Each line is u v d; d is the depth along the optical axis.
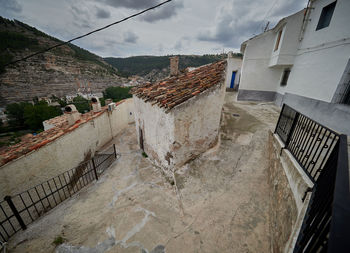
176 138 4.23
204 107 4.50
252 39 10.18
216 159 4.72
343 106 4.78
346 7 5.02
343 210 0.83
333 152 1.72
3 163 3.59
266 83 10.83
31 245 2.93
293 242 1.66
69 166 5.77
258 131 5.77
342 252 0.62
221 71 4.90
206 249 2.52
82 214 3.61
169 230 2.95
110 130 9.90
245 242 2.52
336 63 5.25
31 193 4.23
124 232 3.03
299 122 2.86
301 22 7.49
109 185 4.75
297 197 2.11
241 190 3.54
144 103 5.77
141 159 6.52
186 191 3.82
